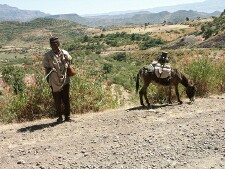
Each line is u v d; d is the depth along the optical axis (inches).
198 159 234.2
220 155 240.2
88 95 422.0
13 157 247.3
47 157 242.7
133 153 244.4
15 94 406.6
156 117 340.8
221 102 402.6
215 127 294.7
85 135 289.1
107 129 304.8
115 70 2314.2
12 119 390.0
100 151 249.3
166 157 237.5
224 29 5531.5
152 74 394.0
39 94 394.9
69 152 250.5
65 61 342.0
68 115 352.8
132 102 480.1
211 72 488.7
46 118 391.2
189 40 6003.9
